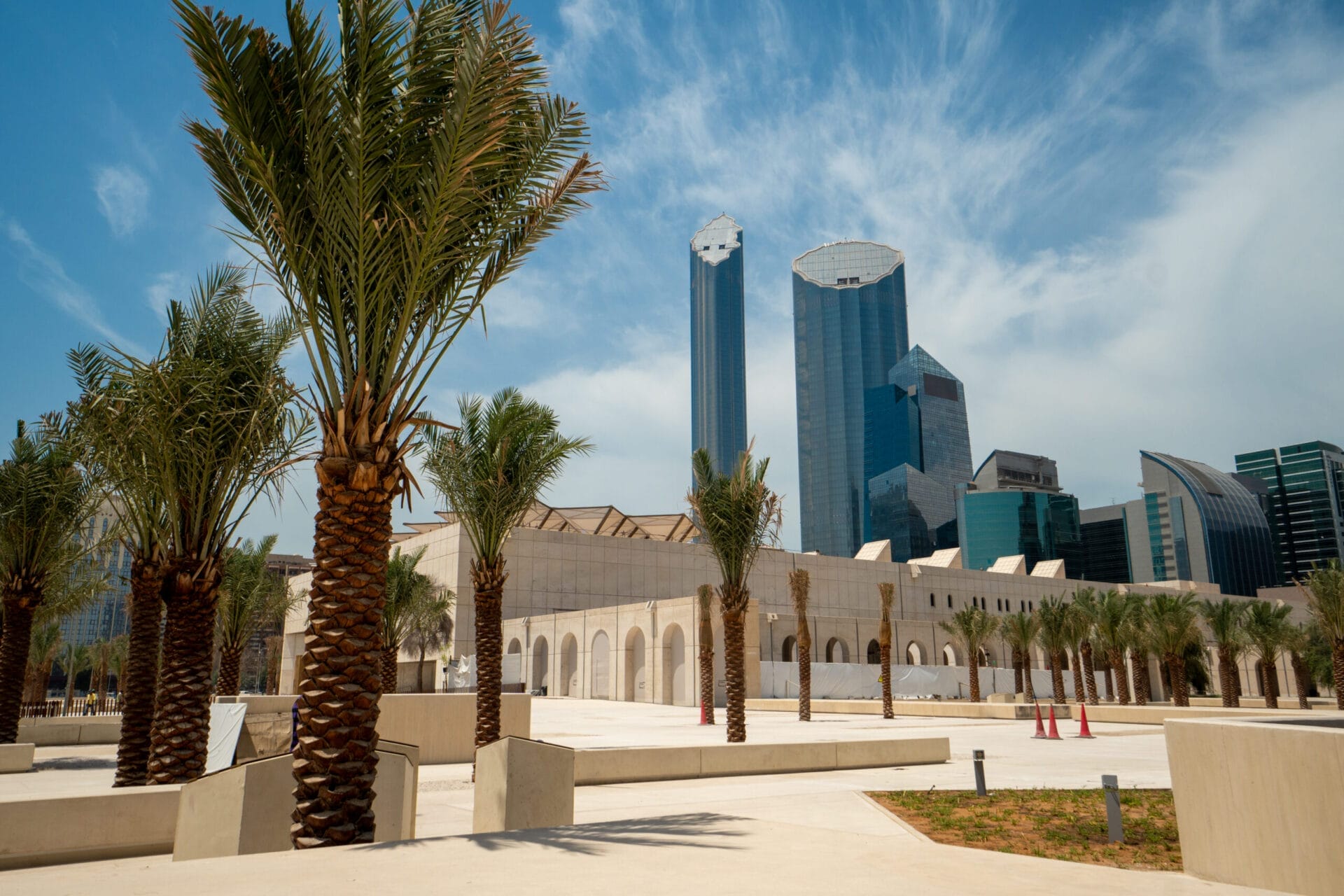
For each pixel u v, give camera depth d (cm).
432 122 916
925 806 1258
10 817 854
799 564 8788
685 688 5353
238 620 3825
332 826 770
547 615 6825
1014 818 1151
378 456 859
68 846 885
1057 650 5562
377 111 856
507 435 1869
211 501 1391
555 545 7494
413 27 868
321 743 786
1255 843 721
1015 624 5581
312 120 845
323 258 877
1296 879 666
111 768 2080
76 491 1983
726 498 2438
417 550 7469
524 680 6931
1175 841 985
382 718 2072
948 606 9750
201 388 1365
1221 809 778
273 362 1456
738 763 1728
